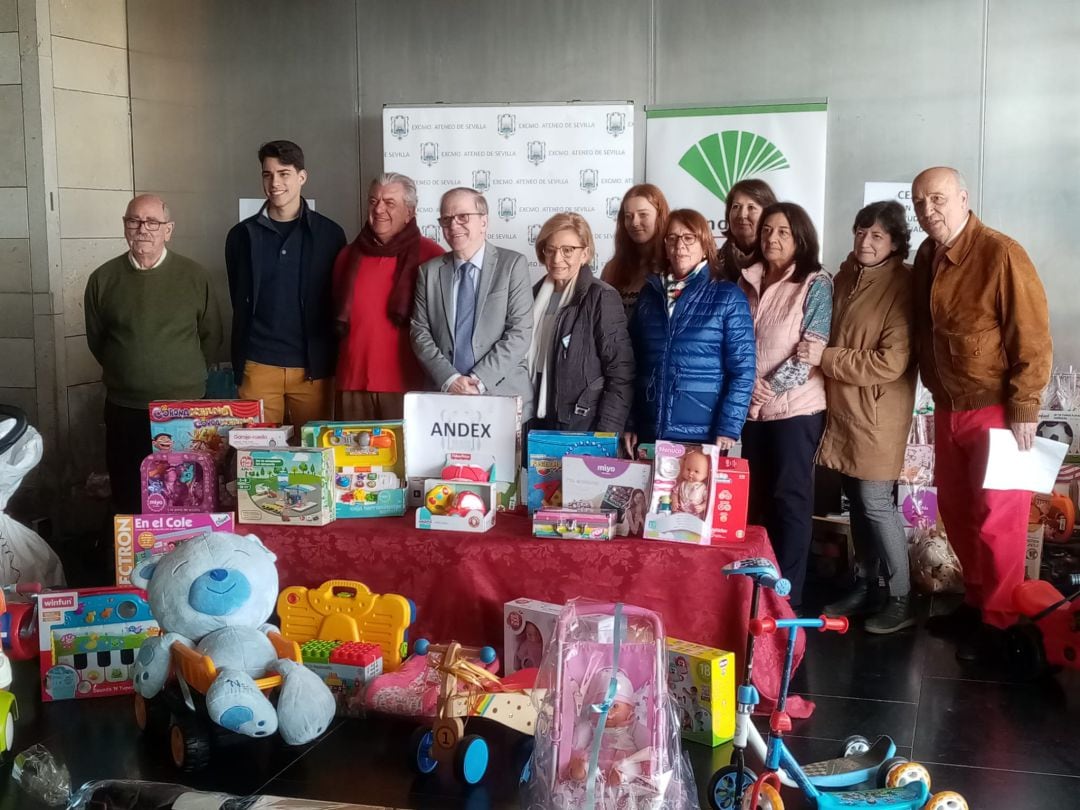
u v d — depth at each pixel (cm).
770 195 460
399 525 367
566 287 435
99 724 345
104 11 603
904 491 500
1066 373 526
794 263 429
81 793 285
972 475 405
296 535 362
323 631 355
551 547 345
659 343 411
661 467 348
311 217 471
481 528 358
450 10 582
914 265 422
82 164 592
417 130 575
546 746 267
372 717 345
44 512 580
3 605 366
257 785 303
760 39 550
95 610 365
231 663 311
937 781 303
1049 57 520
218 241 620
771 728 268
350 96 598
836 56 543
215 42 608
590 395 419
